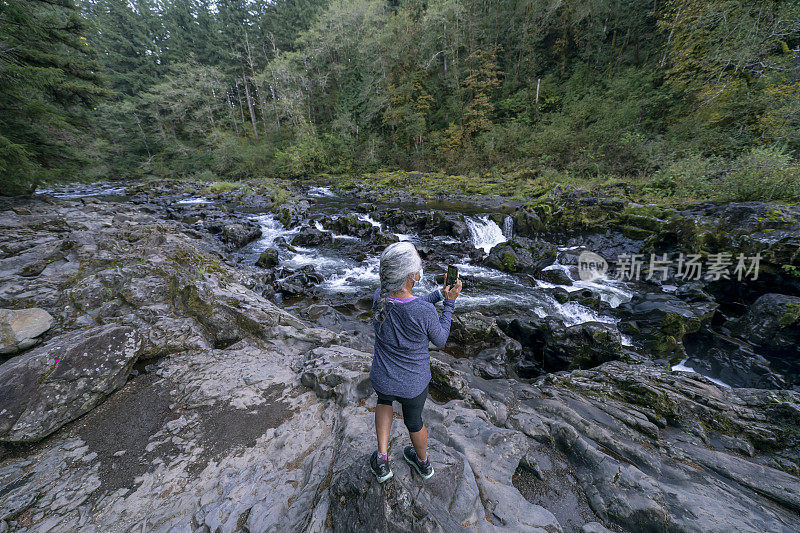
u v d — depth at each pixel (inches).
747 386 216.1
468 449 98.3
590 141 852.6
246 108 1834.4
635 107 823.1
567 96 1071.6
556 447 106.8
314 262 399.2
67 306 164.1
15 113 380.2
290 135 1504.7
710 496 86.8
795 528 77.1
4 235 284.7
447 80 1283.2
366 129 1411.2
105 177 1290.6
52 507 80.9
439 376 149.4
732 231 297.4
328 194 863.1
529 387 160.1
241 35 1781.5
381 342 63.8
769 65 491.2
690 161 511.5
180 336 161.9
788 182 341.7
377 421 68.0
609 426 123.6
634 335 256.1
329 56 1505.9
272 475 89.3
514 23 1233.4
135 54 1774.1
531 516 76.1
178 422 113.3
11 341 132.6
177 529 74.3
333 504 70.2
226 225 481.4
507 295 320.8
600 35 1082.7
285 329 183.6
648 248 375.2
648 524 78.0
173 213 556.7
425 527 64.1
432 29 1205.7
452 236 486.9
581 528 78.4
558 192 574.9
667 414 130.8
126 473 92.7
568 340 216.8
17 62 369.7
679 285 321.4
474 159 1095.0
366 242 471.5
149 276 191.8
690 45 633.6
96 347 126.5
